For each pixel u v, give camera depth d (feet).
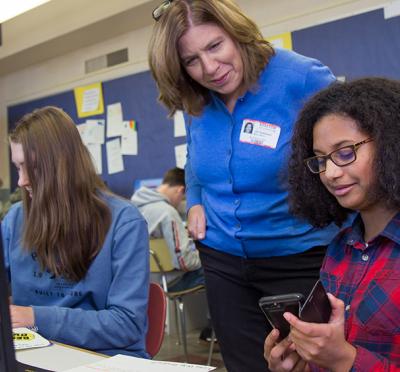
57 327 4.27
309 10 11.05
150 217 11.12
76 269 4.68
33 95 17.79
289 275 5.02
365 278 3.58
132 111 14.89
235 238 5.12
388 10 9.86
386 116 3.32
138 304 4.58
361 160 3.36
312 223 4.18
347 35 10.44
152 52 4.91
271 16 11.75
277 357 3.26
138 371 3.35
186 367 3.41
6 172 18.63
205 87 5.15
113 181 15.48
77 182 4.72
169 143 14.06
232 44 4.71
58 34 14.92
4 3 10.87
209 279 5.52
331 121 3.46
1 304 2.40
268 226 4.99
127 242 4.77
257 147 4.93
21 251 4.99
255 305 5.27
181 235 10.93
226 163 5.09
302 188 4.06
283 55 5.01
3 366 2.42
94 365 3.51
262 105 4.94
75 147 4.78
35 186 4.68
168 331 13.47
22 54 16.53
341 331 2.94
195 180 5.80
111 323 4.40
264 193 5.01
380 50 10.00
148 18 13.80
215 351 11.60
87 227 4.70
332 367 3.00
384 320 3.33
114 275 4.73
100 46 15.67
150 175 14.58
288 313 2.90
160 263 11.01
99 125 15.74
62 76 16.85
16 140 4.74
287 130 4.88
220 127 5.18
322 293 3.03
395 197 3.27
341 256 3.94
